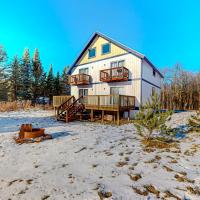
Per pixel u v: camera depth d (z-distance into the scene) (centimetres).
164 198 300
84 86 1984
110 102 1243
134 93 1516
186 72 3331
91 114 1384
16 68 3462
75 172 419
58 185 359
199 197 298
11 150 612
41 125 1123
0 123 1195
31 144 681
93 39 1919
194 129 793
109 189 335
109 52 1742
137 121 657
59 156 538
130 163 461
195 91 3006
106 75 1648
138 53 1484
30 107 2450
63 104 1467
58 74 4044
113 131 909
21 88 3531
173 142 638
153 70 1889
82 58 2052
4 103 2255
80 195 319
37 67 3731
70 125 1130
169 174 388
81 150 589
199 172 393
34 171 435
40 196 322
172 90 3175
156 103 636
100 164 463
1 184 376
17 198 320
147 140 668
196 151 531
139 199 299
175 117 1245
